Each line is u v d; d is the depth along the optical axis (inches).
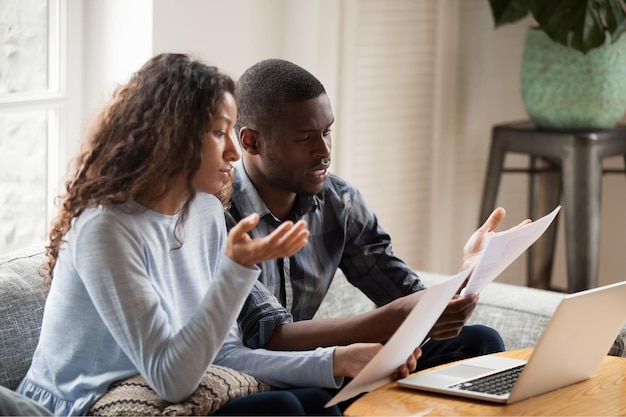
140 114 73.6
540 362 69.6
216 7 113.9
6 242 107.2
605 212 161.8
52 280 76.4
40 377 75.2
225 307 67.4
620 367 80.9
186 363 67.7
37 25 107.2
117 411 69.7
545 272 155.6
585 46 131.9
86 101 111.7
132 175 72.2
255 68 88.9
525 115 160.7
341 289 108.4
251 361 77.9
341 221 95.5
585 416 68.0
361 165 140.9
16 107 104.7
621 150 138.3
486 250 72.7
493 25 154.6
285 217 91.7
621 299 74.7
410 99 145.3
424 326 72.0
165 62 74.9
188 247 78.4
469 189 156.1
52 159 110.3
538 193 155.3
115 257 69.7
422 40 145.3
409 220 148.6
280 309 83.6
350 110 137.0
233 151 75.6
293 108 86.2
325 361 75.2
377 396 71.3
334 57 131.0
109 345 72.7
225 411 70.1
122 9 108.8
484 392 71.2
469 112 153.8
